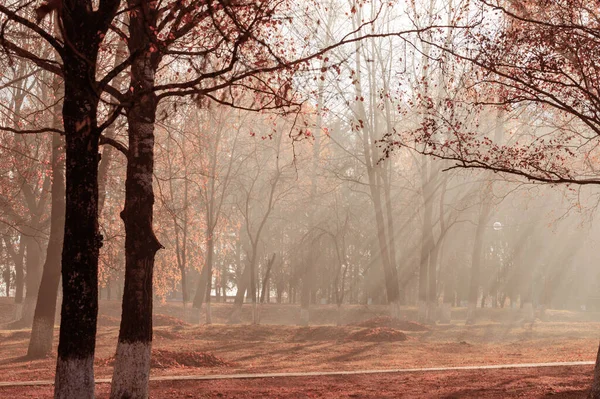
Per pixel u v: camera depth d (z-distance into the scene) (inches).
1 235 1654.8
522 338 1293.1
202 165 1285.7
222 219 1753.2
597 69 553.9
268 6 451.8
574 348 1087.0
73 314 366.6
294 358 999.6
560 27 548.4
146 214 491.8
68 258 368.8
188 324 1492.4
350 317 2021.4
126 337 481.1
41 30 364.8
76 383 363.3
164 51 428.5
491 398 576.1
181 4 446.9
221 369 842.2
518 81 557.6
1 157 912.9
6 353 1003.9
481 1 553.0
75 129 369.4
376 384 694.5
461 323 1675.7
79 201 370.3
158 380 708.0
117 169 1229.7
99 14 375.9
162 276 1502.2
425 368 831.7
